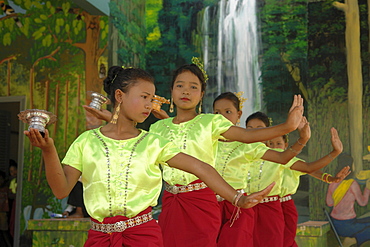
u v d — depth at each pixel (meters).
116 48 7.18
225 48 8.21
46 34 7.06
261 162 3.75
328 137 7.38
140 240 1.82
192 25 8.38
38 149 6.84
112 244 1.81
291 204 4.09
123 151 1.88
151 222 1.89
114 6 7.16
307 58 7.72
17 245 6.68
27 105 6.97
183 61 8.31
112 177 1.86
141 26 8.31
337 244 7.04
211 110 8.18
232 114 3.46
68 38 7.00
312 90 7.60
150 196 1.88
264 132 2.23
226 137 2.64
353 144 7.23
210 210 2.71
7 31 7.15
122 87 1.93
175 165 1.88
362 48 7.43
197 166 1.82
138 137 1.92
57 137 6.83
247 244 3.12
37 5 7.12
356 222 7.02
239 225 3.12
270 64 7.95
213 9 8.33
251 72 8.04
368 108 7.26
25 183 6.80
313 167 3.20
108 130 1.96
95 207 1.86
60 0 7.09
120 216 1.83
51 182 1.70
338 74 7.50
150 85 1.95
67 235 5.15
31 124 1.57
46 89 6.95
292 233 4.06
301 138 2.70
